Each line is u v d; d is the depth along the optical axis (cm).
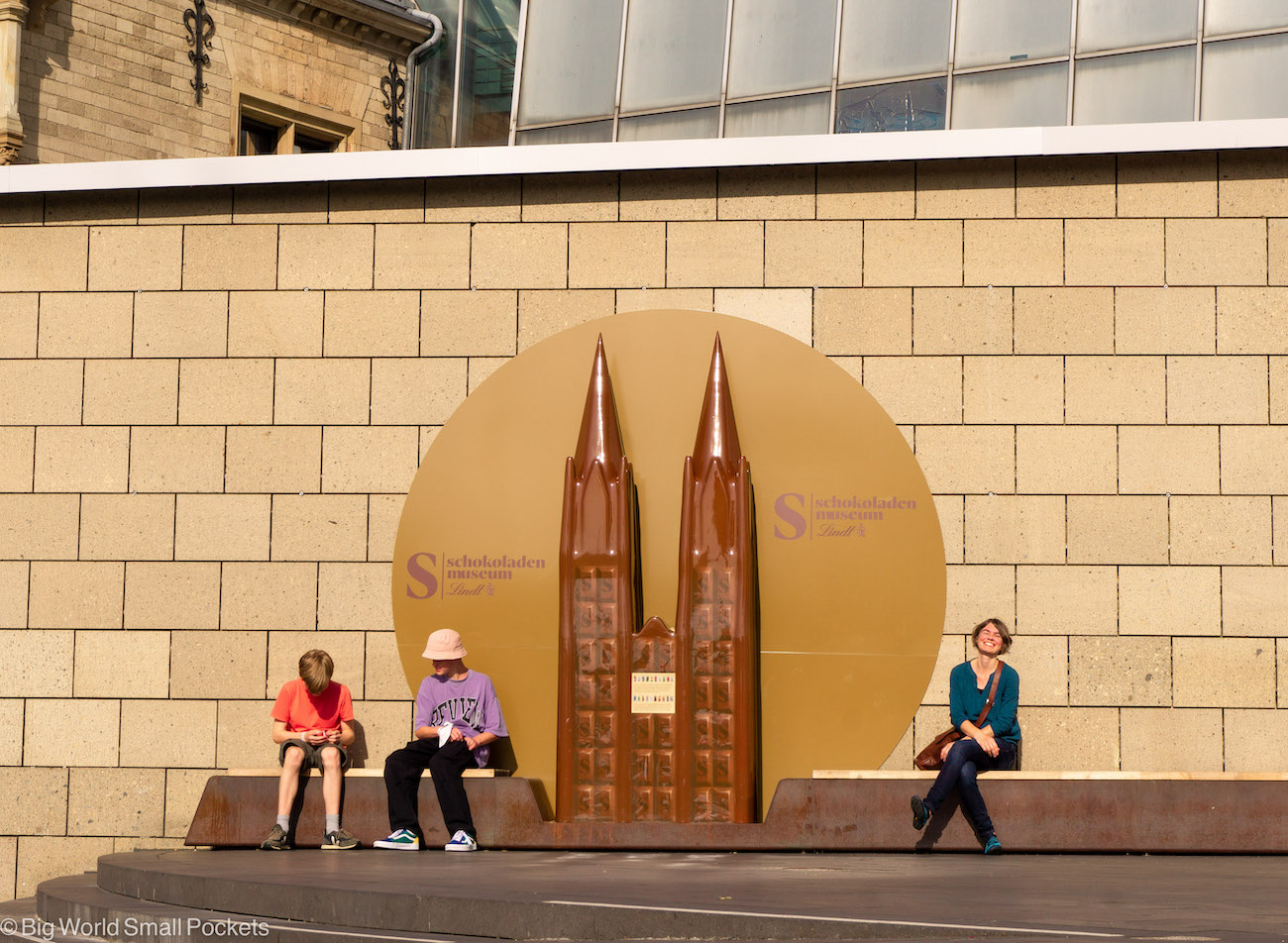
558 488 981
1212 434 948
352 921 618
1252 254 955
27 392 1025
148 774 990
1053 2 1866
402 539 989
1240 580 937
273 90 2284
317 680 934
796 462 966
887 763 941
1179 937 474
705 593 923
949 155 964
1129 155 962
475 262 1007
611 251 998
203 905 686
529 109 2269
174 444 1012
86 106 2012
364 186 1019
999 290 969
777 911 543
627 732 919
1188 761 930
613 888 632
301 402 1009
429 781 909
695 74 2098
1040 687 941
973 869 746
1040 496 953
